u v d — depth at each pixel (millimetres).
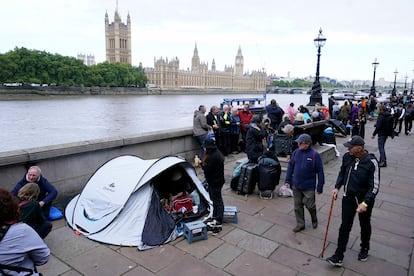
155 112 64938
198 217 5727
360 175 4215
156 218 5141
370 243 5145
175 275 4098
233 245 4898
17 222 2383
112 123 48219
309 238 5180
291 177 5426
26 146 32625
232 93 173875
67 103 79938
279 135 8672
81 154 6863
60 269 4168
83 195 5770
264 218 5934
